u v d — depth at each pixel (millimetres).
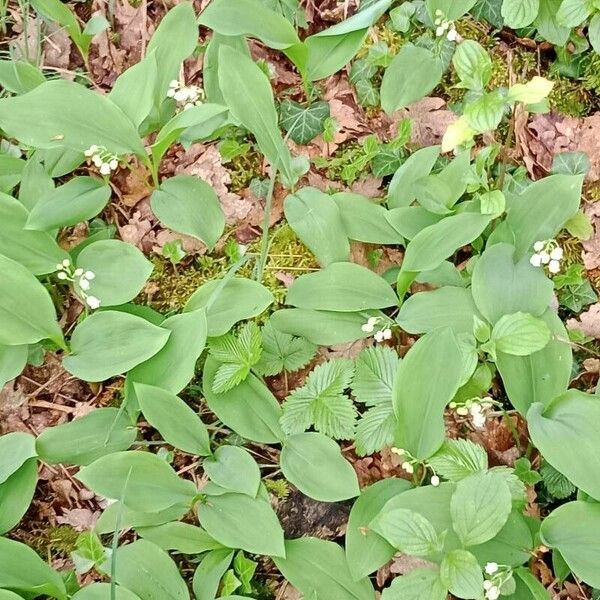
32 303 1223
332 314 1263
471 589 1086
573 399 1158
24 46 1436
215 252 1356
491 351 1181
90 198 1293
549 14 1376
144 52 1449
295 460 1201
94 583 1157
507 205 1306
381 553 1156
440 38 1391
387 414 1213
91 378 1212
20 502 1200
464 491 1110
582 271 1316
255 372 1267
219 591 1198
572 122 1389
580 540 1120
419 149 1374
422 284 1323
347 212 1308
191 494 1190
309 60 1372
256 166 1393
